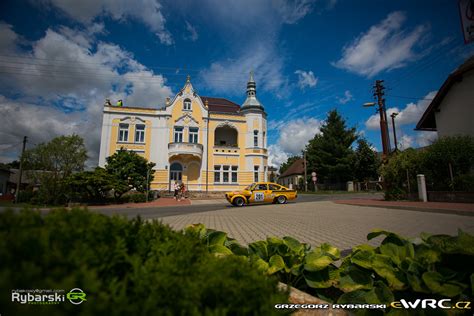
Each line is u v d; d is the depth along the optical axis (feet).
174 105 93.91
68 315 2.87
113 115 88.07
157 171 88.94
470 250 6.50
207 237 9.14
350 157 121.39
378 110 66.80
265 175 99.55
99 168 67.05
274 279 4.59
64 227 4.05
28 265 2.82
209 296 3.84
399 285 6.77
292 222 28.96
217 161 95.40
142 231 5.35
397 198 53.72
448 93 54.70
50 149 67.82
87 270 3.35
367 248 8.52
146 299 3.48
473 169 44.52
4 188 131.64
